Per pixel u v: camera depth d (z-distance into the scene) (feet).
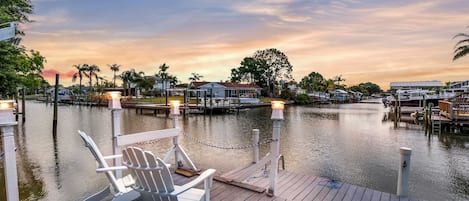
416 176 22.61
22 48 30.27
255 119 69.72
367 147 34.14
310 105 147.23
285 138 40.68
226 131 48.42
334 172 23.36
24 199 16.66
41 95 226.38
